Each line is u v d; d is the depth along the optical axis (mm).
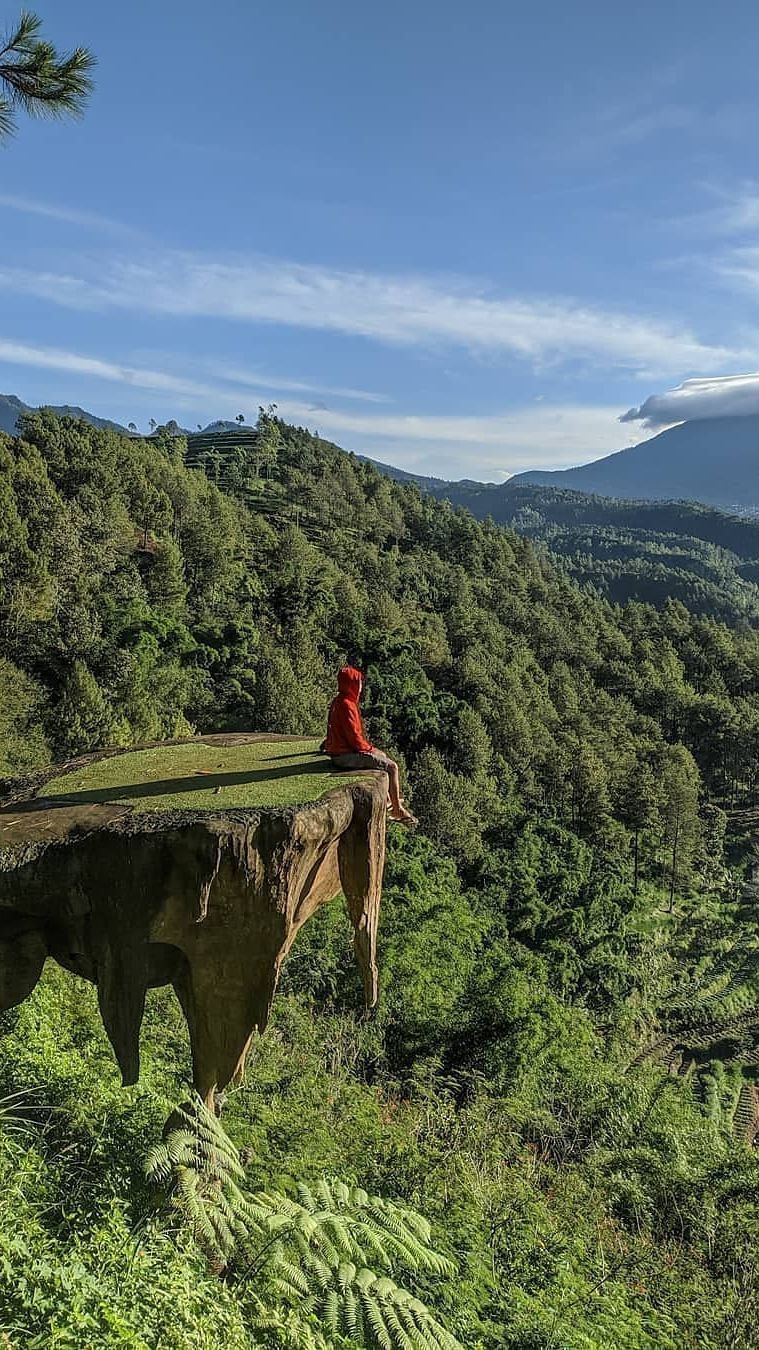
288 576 69375
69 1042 8156
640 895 51531
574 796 57719
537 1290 8336
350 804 5750
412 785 44875
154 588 55250
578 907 41344
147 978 5285
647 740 72188
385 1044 17484
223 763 6797
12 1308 3672
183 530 67375
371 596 80750
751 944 47156
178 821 5133
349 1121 10500
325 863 5934
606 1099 18375
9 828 5230
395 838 36219
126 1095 7375
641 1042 33500
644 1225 12719
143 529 64125
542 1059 19125
